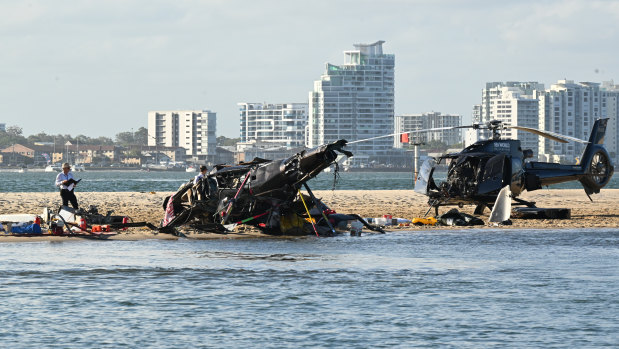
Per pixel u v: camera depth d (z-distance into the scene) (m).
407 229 117.50
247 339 51.97
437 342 51.44
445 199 124.62
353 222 112.25
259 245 97.00
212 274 74.62
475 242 101.25
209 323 55.97
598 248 95.44
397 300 63.47
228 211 102.50
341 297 64.50
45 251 88.69
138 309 59.91
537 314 58.84
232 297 64.25
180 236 104.38
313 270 77.38
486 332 53.84
